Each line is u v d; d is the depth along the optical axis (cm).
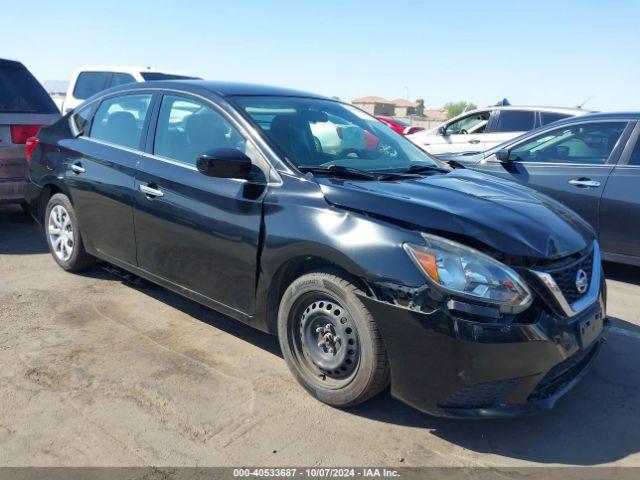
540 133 608
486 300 263
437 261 269
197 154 377
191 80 424
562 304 280
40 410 302
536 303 273
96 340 385
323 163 351
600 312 311
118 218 426
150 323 414
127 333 397
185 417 300
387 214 289
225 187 348
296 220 311
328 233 296
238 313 353
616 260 552
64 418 296
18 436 280
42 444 275
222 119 372
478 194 329
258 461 268
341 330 300
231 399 318
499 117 1050
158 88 426
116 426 290
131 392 322
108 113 463
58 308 436
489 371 263
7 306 438
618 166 546
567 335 277
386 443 285
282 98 407
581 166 568
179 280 389
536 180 591
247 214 334
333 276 298
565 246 298
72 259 496
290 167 332
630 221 535
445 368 268
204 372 347
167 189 381
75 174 464
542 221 309
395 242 279
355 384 297
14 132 612
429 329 267
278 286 331
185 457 269
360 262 283
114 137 447
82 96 1159
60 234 510
